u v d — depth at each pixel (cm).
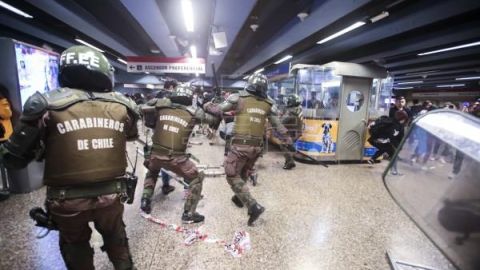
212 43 759
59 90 109
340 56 942
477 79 1412
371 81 475
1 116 248
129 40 923
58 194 104
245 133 223
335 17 496
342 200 285
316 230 217
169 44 887
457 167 97
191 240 191
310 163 463
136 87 1639
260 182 346
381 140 443
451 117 107
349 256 182
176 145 215
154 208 251
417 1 441
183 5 501
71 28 723
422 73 1242
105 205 112
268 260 174
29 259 165
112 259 132
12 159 103
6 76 258
